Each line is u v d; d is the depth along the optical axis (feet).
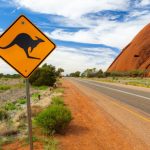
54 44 17.97
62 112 30.40
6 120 37.68
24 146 24.64
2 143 25.46
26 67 17.65
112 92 101.81
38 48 17.78
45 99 64.18
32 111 40.83
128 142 27.50
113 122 37.99
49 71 141.90
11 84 189.16
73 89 118.52
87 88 131.54
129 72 539.70
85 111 48.47
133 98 75.82
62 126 29.94
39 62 17.81
